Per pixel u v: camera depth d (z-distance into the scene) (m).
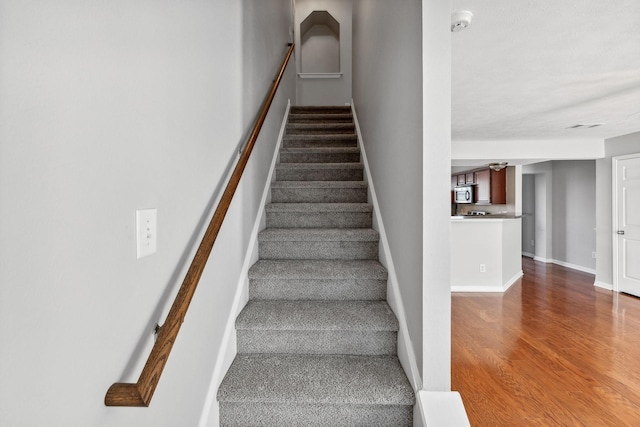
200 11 1.15
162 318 0.88
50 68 0.52
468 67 2.39
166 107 0.91
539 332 3.12
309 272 1.82
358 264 1.98
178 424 0.99
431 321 1.27
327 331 1.58
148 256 0.82
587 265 6.28
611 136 4.61
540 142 4.89
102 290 0.65
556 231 7.12
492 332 3.12
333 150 3.00
